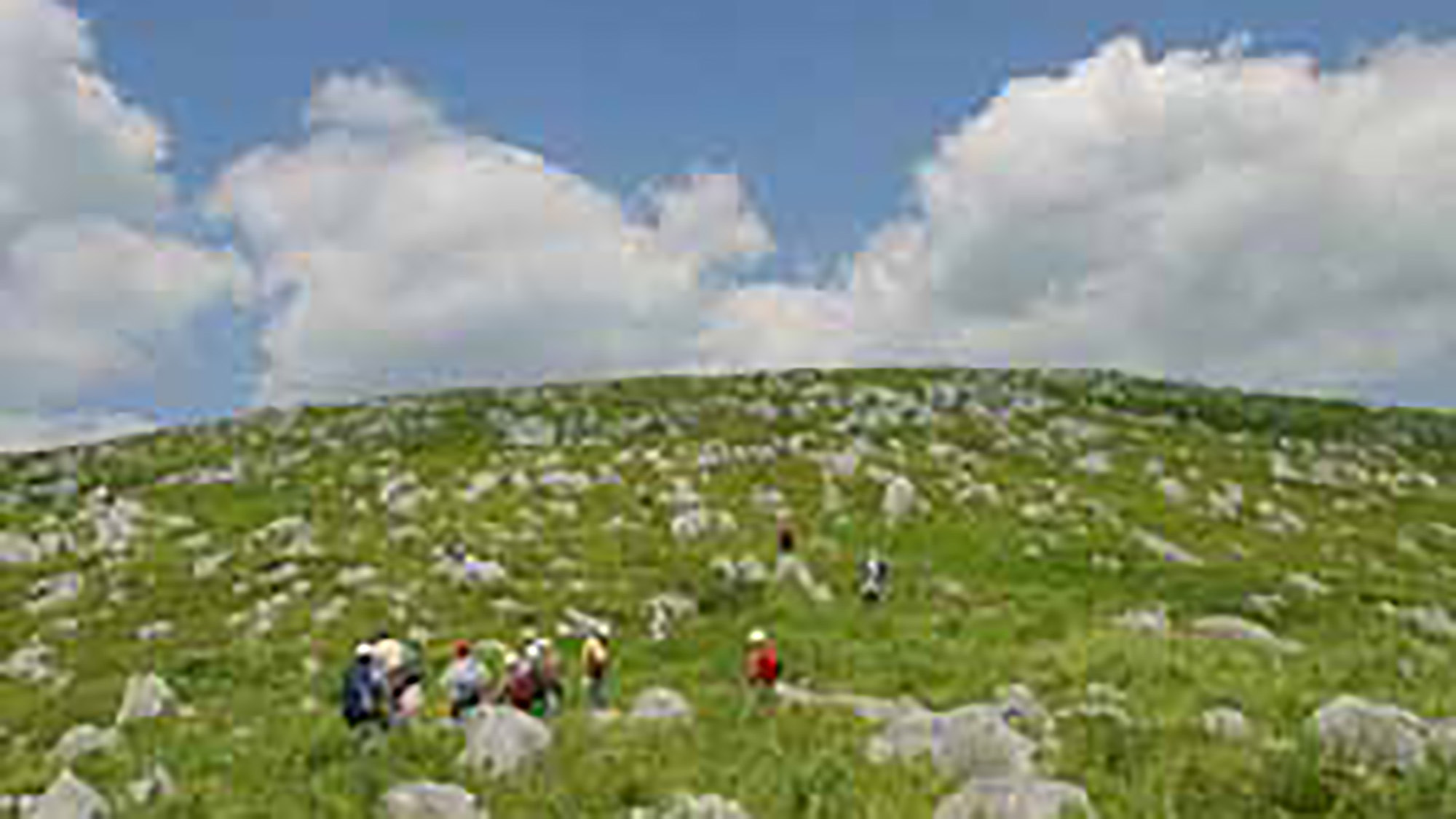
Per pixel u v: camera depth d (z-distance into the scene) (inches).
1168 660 850.1
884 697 825.5
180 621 1242.6
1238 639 1052.5
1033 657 933.2
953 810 452.8
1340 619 1286.9
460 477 2190.0
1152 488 2301.9
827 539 1689.2
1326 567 1704.0
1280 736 568.4
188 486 2272.4
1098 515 1931.6
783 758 563.5
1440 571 1801.2
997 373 4217.5
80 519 1891.0
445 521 1766.7
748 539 1684.3
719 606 1331.2
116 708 898.7
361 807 500.4
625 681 936.3
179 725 762.8
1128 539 1739.7
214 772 590.6
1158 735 573.0
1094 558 1600.6
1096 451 2733.8
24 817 506.3
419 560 1498.5
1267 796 464.4
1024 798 447.2
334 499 2055.9
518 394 3688.5
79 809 506.9
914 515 1852.9
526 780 534.6
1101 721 615.8
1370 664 860.6
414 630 1171.9
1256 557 1748.3
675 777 531.8
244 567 1485.0
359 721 641.6
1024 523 1820.9
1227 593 1390.3
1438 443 3348.9
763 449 2438.5
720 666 999.0
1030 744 543.8
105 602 1328.7
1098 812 447.8
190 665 1034.1
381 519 1815.9
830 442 2586.1
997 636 1131.3
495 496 1985.7
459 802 488.1
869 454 2421.3
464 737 612.7
